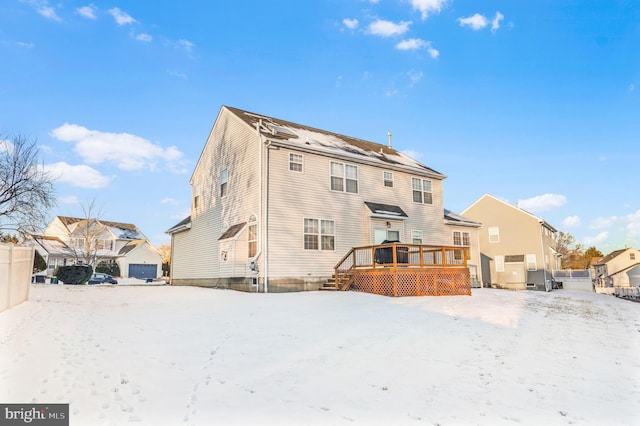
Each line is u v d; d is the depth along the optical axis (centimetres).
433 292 1510
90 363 562
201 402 455
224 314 1005
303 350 696
